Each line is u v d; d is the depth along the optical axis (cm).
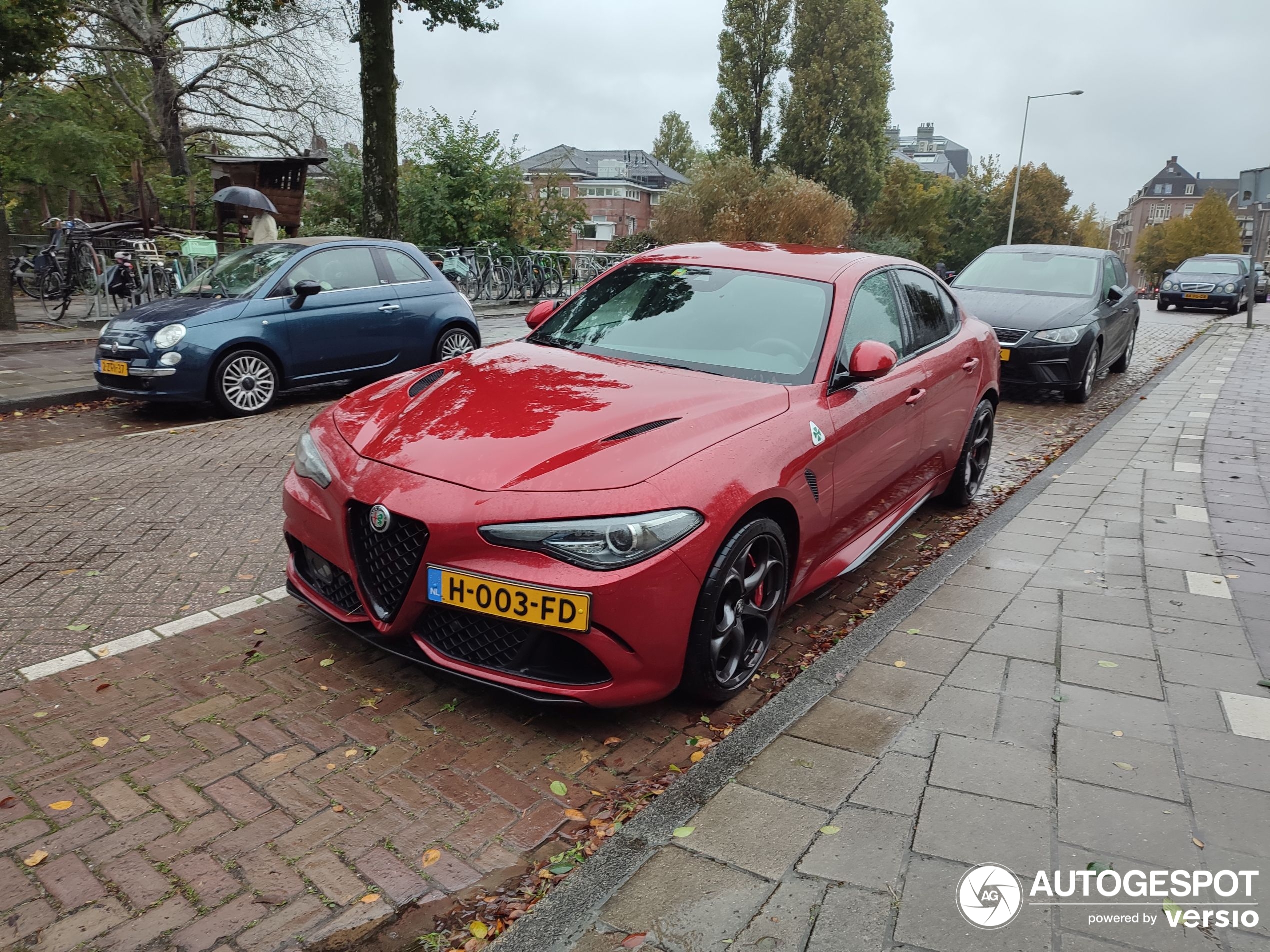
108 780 257
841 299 395
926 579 413
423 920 211
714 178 3044
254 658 332
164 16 2461
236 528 476
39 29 1116
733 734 282
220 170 1755
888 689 310
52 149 1962
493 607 265
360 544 295
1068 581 412
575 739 288
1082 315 895
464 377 353
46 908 208
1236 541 468
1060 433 779
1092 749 272
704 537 276
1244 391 952
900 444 418
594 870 222
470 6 1465
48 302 1312
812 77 4006
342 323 834
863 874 217
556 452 284
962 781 256
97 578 404
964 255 6075
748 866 221
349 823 243
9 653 331
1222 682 316
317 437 335
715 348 374
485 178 2055
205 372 755
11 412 789
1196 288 2130
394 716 296
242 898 214
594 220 6794
